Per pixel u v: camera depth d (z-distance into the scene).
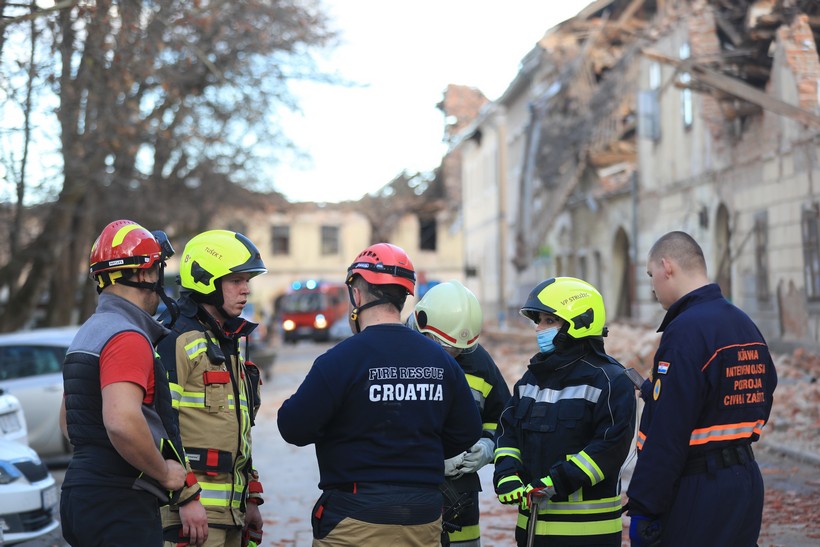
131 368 3.37
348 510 3.59
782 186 15.59
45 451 11.29
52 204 18.73
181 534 3.79
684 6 19.42
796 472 9.05
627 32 24.62
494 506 8.48
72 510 3.42
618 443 3.88
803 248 14.85
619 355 16.22
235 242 4.05
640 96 21.81
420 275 50.88
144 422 3.35
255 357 22.28
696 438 3.73
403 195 61.78
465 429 3.85
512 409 4.19
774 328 16.03
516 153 37.22
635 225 23.42
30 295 19.88
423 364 3.73
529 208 32.16
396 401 3.64
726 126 17.88
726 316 3.80
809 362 13.98
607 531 4.01
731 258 17.77
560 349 4.06
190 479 3.65
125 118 15.05
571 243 29.70
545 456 4.02
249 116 19.19
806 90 14.57
